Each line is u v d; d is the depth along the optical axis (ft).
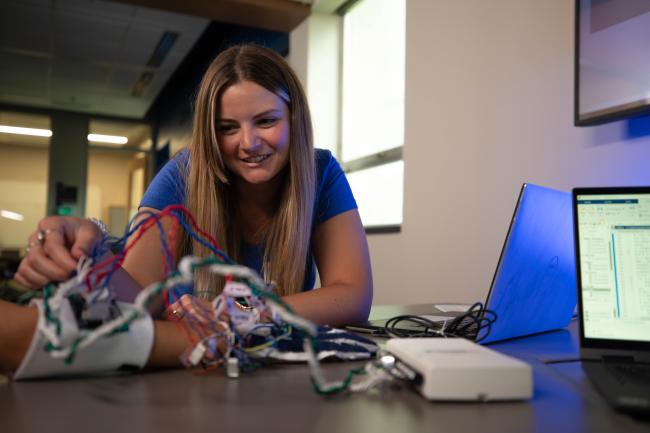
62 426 1.33
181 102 24.56
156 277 3.05
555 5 5.92
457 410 1.52
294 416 1.44
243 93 3.13
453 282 7.74
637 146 4.85
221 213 3.53
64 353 1.57
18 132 33.78
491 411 1.51
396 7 10.91
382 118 11.31
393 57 10.98
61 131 28.63
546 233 2.67
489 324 2.58
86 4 16.11
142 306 1.49
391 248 9.44
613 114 4.91
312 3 12.55
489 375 1.61
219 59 3.32
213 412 1.47
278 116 3.26
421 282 8.52
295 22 13.05
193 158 3.37
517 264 2.55
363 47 12.02
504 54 6.75
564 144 5.75
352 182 12.39
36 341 1.71
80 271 1.79
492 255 6.94
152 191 3.51
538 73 6.15
